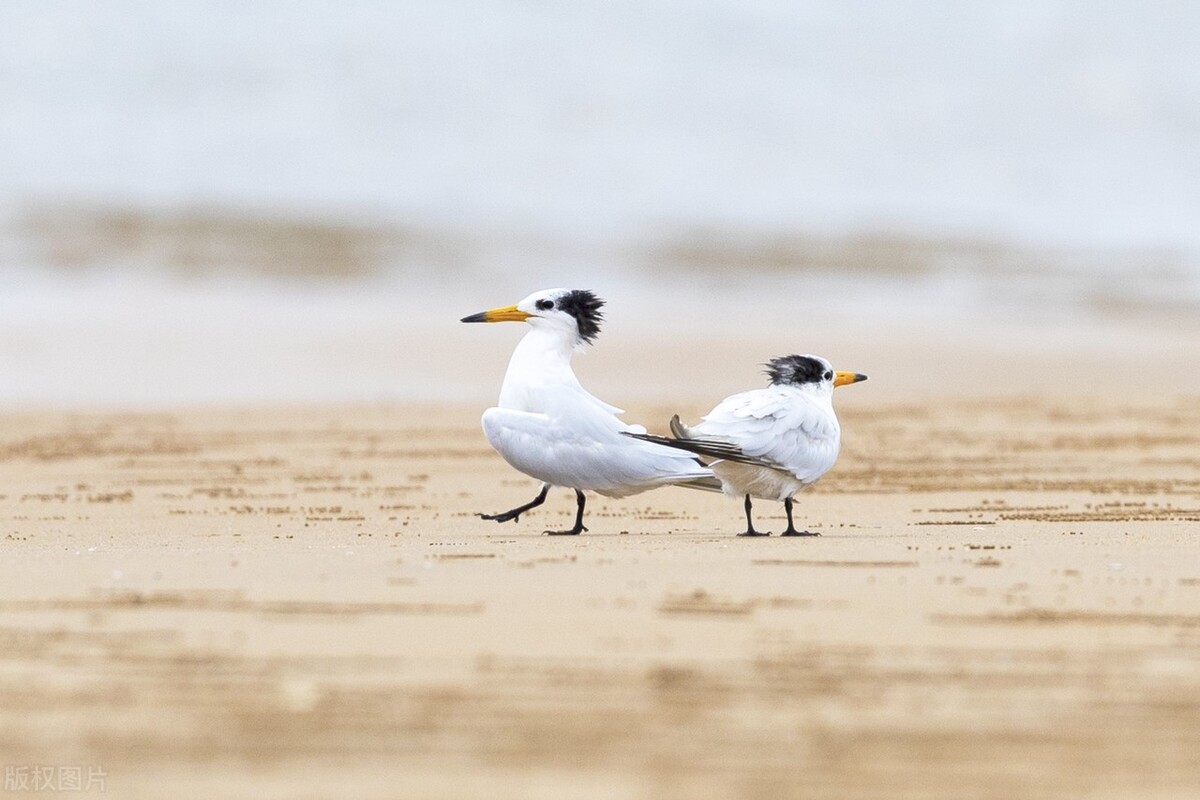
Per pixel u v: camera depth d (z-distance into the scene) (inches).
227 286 1378.0
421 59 2073.1
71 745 227.5
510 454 445.4
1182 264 1659.7
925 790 210.5
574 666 267.3
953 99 2165.4
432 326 1217.4
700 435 432.8
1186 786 212.5
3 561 377.1
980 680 261.4
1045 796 208.7
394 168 1809.8
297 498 562.6
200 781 212.5
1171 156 2058.3
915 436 762.2
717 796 207.0
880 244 1679.4
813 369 462.0
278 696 250.2
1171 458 685.3
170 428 783.1
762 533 446.6
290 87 1975.9
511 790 209.0
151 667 267.3
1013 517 498.3
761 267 1563.7
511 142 1902.1
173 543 424.8
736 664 269.4
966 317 1350.9
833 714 242.2
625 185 1820.9
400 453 695.7
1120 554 389.7
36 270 1408.7
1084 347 1193.4
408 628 293.7
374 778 213.9
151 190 1690.5
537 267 1521.9
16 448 706.8
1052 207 1875.0
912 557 382.9
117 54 2005.4
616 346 1130.7
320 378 1002.1
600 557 381.1
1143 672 266.8
